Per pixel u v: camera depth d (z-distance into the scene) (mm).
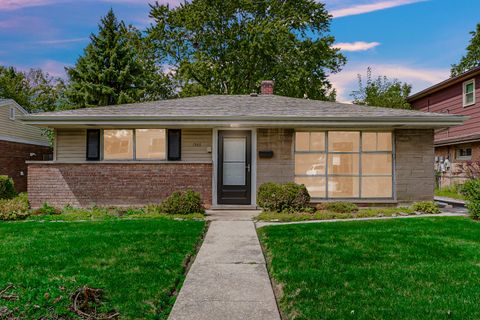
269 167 10562
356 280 4246
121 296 3760
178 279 4371
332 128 10570
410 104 23312
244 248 5891
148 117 10000
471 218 8359
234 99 13125
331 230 6941
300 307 3537
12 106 19016
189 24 23922
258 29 22328
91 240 6164
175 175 10281
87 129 11094
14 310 2982
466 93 17547
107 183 10227
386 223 7703
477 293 3852
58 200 10227
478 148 15750
